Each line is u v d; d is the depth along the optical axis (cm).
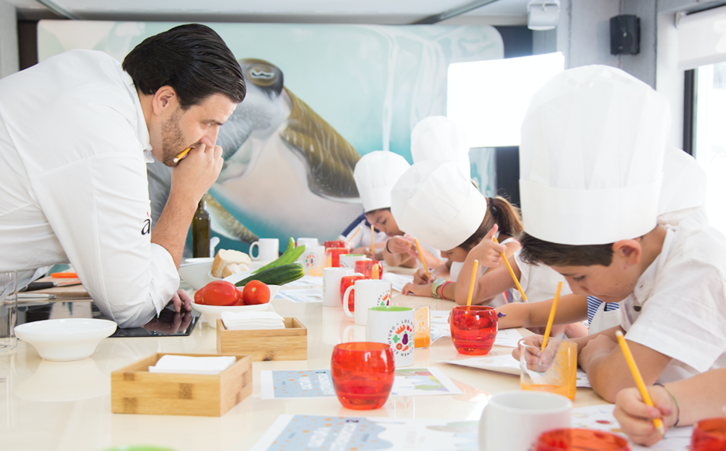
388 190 294
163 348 106
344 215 437
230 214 429
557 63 368
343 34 431
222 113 137
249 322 104
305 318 142
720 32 338
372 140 436
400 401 78
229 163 427
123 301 123
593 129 87
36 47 432
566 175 89
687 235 90
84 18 438
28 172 115
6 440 63
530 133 93
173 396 71
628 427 63
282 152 430
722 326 81
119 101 123
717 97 361
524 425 49
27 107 116
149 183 415
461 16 453
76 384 84
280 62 428
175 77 128
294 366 96
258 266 254
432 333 124
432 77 438
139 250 122
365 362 73
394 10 434
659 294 85
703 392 69
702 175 109
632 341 82
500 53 440
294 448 60
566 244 91
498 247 150
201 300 129
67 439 63
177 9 426
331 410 74
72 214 117
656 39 376
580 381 90
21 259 125
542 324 132
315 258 256
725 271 82
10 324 103
